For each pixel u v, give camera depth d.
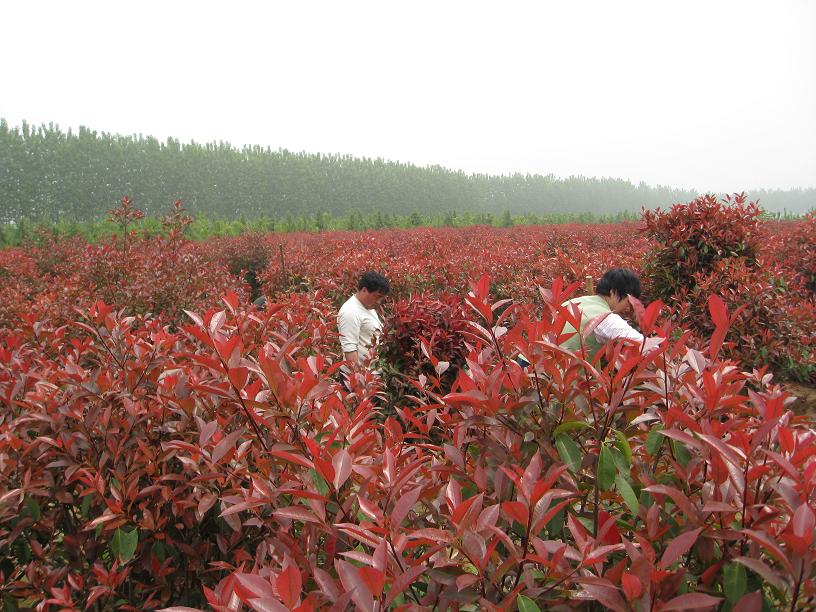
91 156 94.25
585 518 1.33
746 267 5.95
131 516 1.86
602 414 1.39
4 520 1.92
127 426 1.97
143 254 8.04
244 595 0.94
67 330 4.93
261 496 1.41
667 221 6.18
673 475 1.32
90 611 2.02
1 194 85.50
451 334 4.47
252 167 107.12
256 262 14.56
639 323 1.41
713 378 1.29
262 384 1.64
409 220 42.47
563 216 46.31
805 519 0.86
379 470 1.30
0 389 2.38
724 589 1.03
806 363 5.32
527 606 0.97
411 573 0.91
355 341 4.70
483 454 1.44
